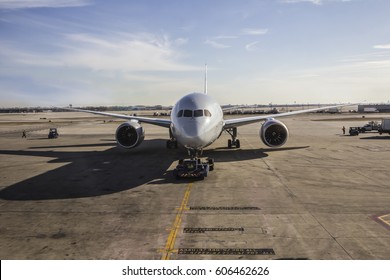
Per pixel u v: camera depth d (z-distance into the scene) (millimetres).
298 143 32031
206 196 14070
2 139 39062
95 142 35219
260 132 25016
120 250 9070
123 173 18875
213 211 12141
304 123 64500
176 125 19094
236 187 15500
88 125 67625
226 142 32688
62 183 16656
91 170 19828
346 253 8742
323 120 75500
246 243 9398
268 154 25109
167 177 17734
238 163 21406
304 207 12539
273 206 12664
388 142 32781
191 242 9508
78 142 35281
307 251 8883
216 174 18250
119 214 11961
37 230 10547
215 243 9422
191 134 17781
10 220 11461
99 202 13438
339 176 17641
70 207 12836
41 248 9266
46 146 31859
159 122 27734
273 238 9711
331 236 9828
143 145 32125
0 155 26156
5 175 18641
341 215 11633
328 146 29734
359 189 15055
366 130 44750
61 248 9250
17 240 9812
